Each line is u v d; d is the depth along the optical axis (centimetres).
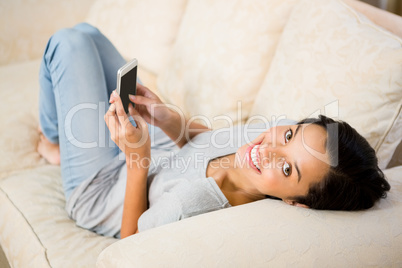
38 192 123
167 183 108
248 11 141
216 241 75
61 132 118
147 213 98
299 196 91
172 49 166
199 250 74
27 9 203
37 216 113
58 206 120
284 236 78
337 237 80
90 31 126
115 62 129
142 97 112
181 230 78
